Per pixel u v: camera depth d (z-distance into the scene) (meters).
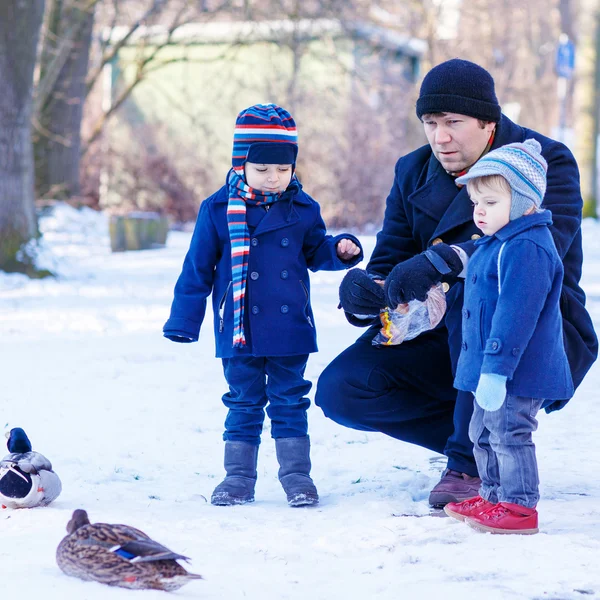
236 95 66.62
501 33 81.31
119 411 13.55
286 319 9.34
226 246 9.42
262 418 9.56
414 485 9.72
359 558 7.10
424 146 9.67
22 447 8.75
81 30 54.72
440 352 9.29
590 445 11.41
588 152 61.09
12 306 25.31
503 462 7.85
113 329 21.47
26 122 32.75
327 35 56.03
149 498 9.26
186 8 56.94
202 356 18.14
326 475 10.42
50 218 50.88
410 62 69.50
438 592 6.30
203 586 6.28
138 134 64.75
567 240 8.46
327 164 56.03
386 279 8.43
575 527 7.95
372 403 9.26
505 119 9.14
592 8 61.59
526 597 6.23
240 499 9.14
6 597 5.89
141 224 44.44
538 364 7.72
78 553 6.11
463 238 8.88
